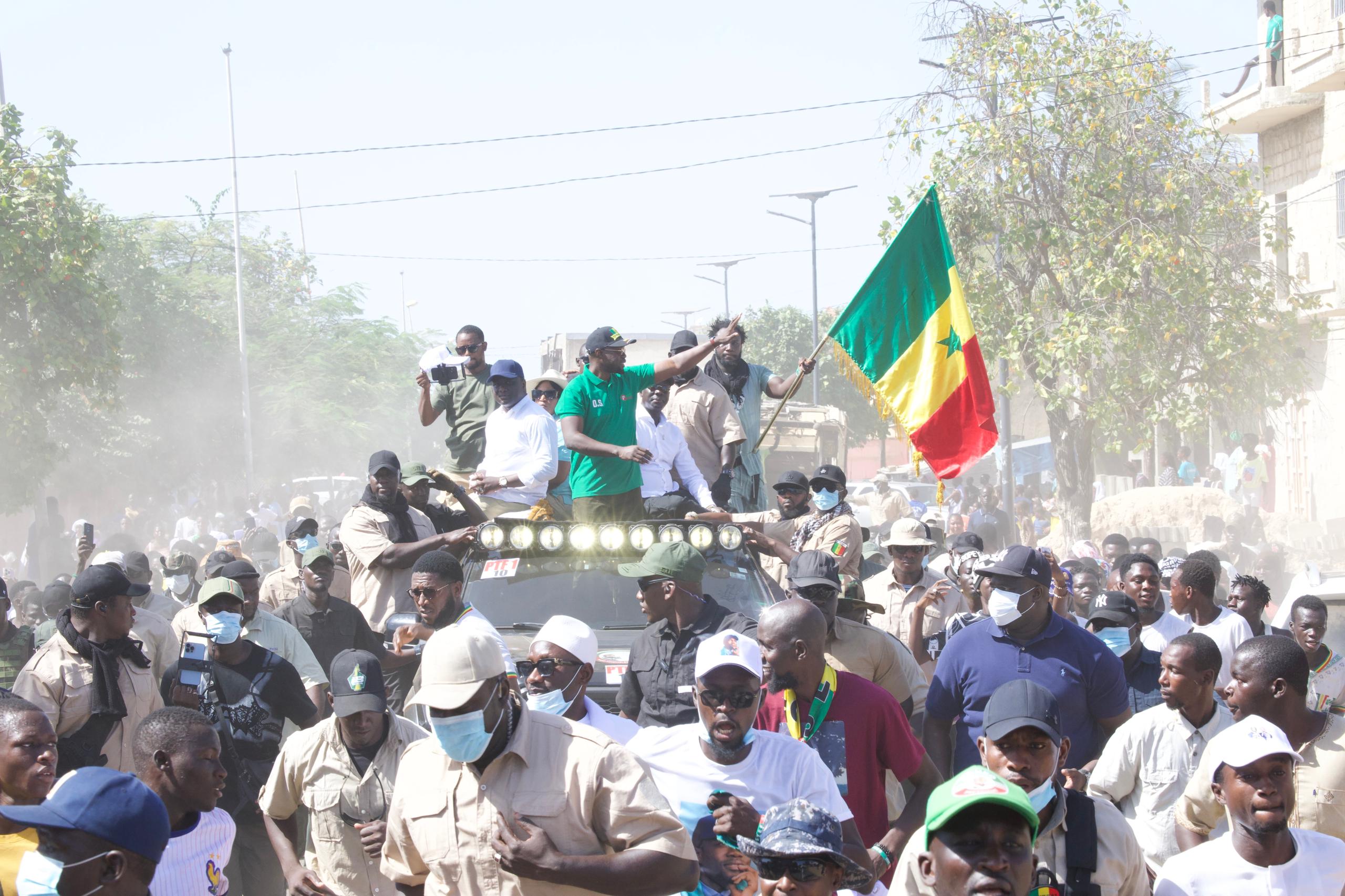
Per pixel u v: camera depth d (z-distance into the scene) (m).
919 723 6.46
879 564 11.22
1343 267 25.88
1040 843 4.08
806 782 4.54
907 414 9.34
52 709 6.29
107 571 6.38
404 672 8.06
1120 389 22.03
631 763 3.95
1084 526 22.64
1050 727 4.00
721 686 4.40
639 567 6.18
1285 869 4.09
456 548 8.21
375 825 5.42
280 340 46.16
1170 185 21.75
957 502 28.34
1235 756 4.07
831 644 6.31
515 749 3.91
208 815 4.75
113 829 3.39
